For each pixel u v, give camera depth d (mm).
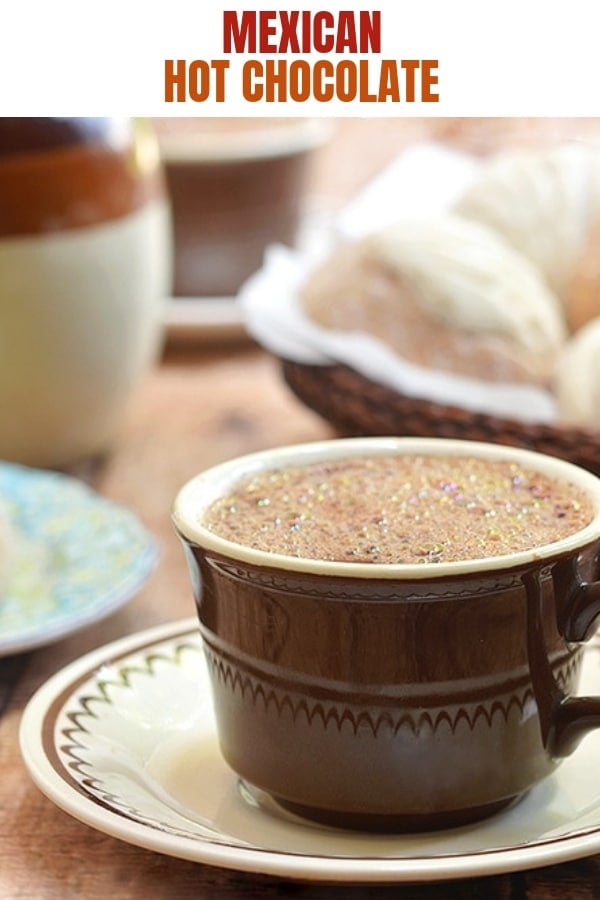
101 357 792
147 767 515
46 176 754
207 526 501
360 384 739
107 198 773
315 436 867
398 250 789
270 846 482
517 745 489
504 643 480
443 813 485
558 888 487
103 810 477
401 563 479
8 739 564
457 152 999
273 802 503
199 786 511
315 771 486
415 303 780
